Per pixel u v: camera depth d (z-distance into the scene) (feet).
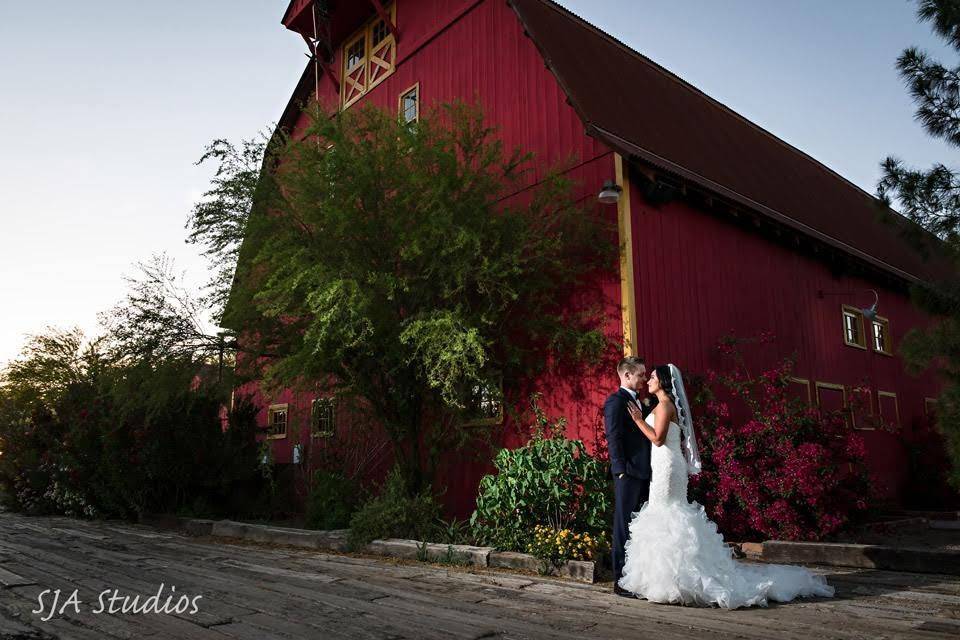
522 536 22.35
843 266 45.78
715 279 34.76
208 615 14.98
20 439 47.80
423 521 26.76
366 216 28.99
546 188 30.60
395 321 29.37
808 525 27.55
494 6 39.22
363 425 35.91
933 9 23.26
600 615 14.83
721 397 32.94
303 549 27.07
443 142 28.89
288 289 26.94
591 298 30.99
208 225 31.58
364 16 50.78
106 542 29.55
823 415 29.71
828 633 13.23
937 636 13.00
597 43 43.50
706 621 14.24
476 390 31.58
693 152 39.58
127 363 33.47
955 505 45.09
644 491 17.85
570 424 30.60
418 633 13.32
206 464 39.04
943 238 23.47
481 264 28.43
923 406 51.93
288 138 30.58
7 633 13.73
